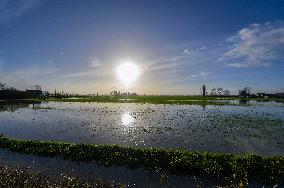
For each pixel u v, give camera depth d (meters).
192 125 34.75
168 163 18.05
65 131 30.62
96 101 97.25
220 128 32.47
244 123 36.66
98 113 50.34
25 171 16.06
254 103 84.31
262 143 24.81
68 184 14.41
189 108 62.75
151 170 17.59
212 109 59.78
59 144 21.89
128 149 19.91
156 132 29.75
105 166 18.30
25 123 37.03
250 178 16.50
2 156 20.33
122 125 34.69
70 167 18.02
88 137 27.31
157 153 19.19
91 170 17.55
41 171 16.73
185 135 28.12
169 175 16.89
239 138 26.80
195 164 17.61
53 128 32.72
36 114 48.62
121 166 18.23
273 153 21.58
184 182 16.02
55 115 46.78
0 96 105.75
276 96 140.25
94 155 19.66
